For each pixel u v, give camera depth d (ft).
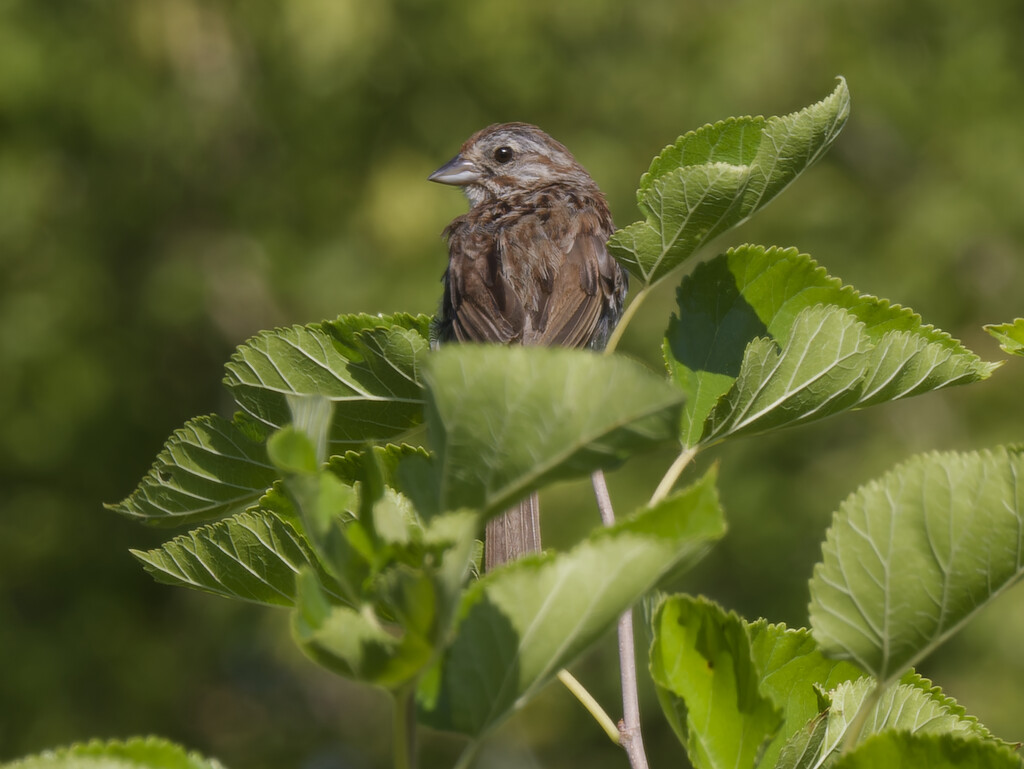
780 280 11.10
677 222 10.96
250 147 50.60
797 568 43.11
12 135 48.26
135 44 48.37
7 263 49.21
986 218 45.75
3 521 48.78
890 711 9.32
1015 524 7.38
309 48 46.62
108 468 50.03
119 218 50.29
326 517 6.29
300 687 53.06
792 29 47.01
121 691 47.19
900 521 7.50
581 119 48.21
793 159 10.68
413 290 45.80
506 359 6.16
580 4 47.26
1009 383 45.52
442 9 47.42
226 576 10.06
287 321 49.26
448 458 6.33
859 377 10.10
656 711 45.37
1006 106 48.11
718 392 10.94
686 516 6.59
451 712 6.59
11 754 45.44
